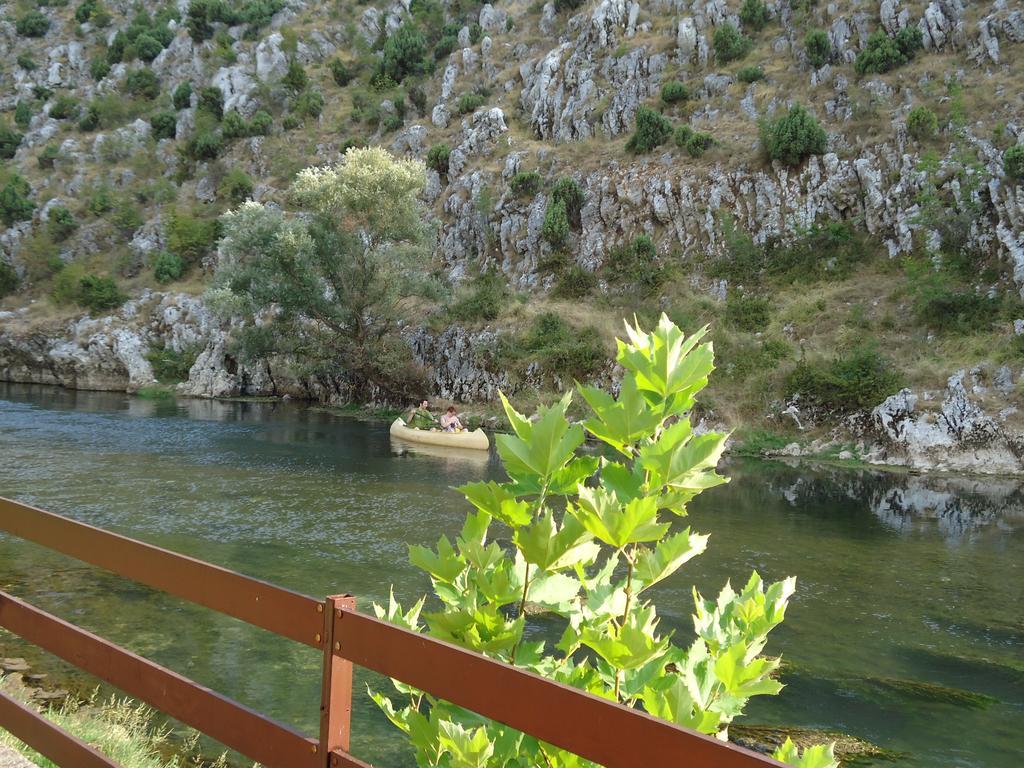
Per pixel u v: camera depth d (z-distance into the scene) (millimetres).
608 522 2311
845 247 30812
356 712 6777
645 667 2512
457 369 32312
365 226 33562
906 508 16234
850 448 22859
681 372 2436
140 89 72062
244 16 74688
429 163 45219
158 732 6012
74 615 8641
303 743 1973
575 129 42156
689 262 33406
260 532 12859
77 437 23297
